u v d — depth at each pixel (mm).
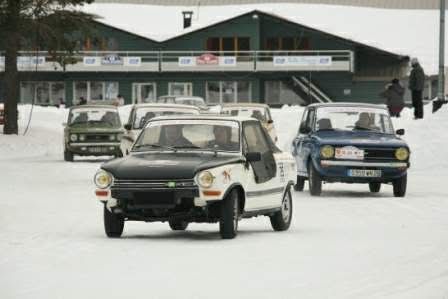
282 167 39250
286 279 26328
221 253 31516
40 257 30562
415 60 95312
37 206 48719
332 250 32312
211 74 183500
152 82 185250
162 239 35562
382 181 54781
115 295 23812
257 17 183125
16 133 115562
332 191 59500
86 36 120750
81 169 78562
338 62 181250
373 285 25375
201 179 34469
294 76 183500
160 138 37781
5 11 113438
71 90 185375
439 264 29172
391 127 57344
